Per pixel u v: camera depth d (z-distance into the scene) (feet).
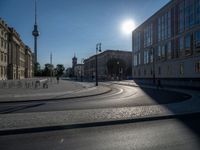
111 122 28.19
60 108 40.98
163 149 18.42
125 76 324.19
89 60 486.38
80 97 63.00
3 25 199.62
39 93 71.56
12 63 230.07
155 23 184.75
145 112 34.65
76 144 19.92
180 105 43.32
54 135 23.07
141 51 217.15
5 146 19.43
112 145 19.56
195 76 128.16
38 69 526.98
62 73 603.67
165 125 27.53
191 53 132.67
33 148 18.85
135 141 20.68
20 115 32.27
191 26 132.77
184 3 140.36
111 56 368.89
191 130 24.86
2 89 89.40
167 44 163.63
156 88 102.99
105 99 57.26
